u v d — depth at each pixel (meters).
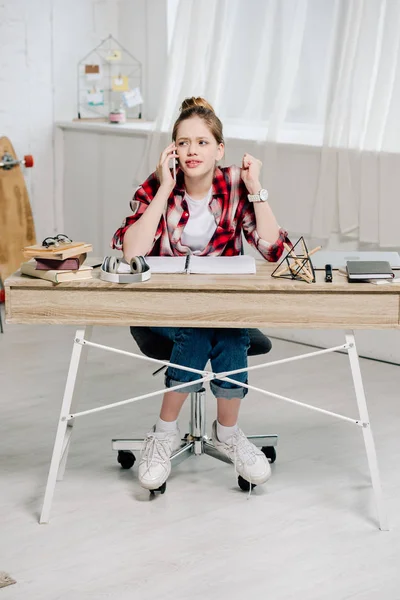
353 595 2.41
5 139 5.57
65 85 6.03
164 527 2.80
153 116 6.12
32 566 2.57
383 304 2.69
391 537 2.73
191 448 3.20
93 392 4.09
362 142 4.48
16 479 3.16
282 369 4.45
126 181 5.63
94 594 2.42
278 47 4.85
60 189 6.16
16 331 5.20
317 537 2.73
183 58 5.18
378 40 4.36
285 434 3.58
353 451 3.40
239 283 2.69
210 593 2.42
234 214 3.09
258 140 4.83
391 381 4.28
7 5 5.67
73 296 2.74
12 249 5.59
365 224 4.47
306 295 2.69
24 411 3.86
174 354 2.97
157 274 2.83
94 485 3.11
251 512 2.90
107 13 6.14
